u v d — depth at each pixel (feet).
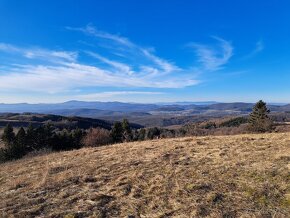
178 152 42.83
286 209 20.25
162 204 23.47
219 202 22.62
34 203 26.20
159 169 33.55
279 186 24.09
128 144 60.39
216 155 37.65
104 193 27.35
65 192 28.40
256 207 21.09
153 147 50.44
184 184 27.27
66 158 49.85
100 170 36.14
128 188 28.14
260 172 27.84
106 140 153.69
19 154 139.54
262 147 39.58
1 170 47.03
